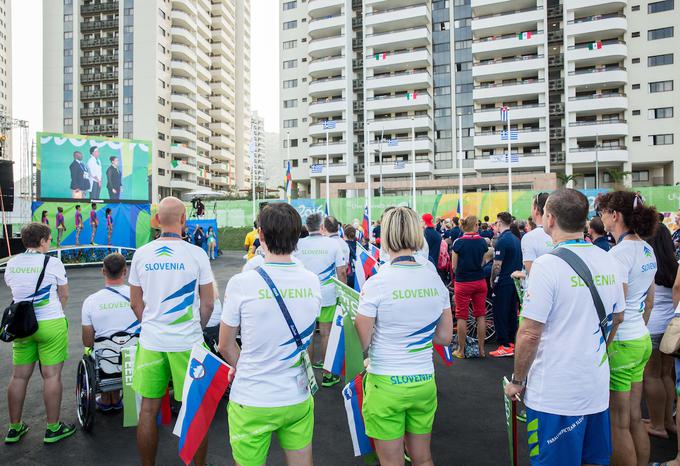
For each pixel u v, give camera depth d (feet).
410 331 8.06
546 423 7.44
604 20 144.97
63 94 226.58
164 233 10.37
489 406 14.97
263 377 7.27
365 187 170.91
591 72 146.72
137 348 10.22
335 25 186.39
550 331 7.49
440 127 179.01
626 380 9.28
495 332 21.94
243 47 323.57
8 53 350.02
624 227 10.26
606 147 146.00
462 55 176.45
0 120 83.20
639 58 145.69
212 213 124.16
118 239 71.82
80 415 13.97
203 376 8.74
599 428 7.50
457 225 39.42
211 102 278.46
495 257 20.63
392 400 7.97
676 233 21.03
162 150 227.40
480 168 160.66
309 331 7.57
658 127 143.54
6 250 58.18
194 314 10.27
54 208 66.90
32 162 73.46
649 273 9.87
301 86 200.34
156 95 221.46
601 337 7.51
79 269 61.87
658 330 11.84
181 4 238.68
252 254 33.42
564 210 7.76
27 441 12.86
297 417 7.49
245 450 7.25
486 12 168.45
